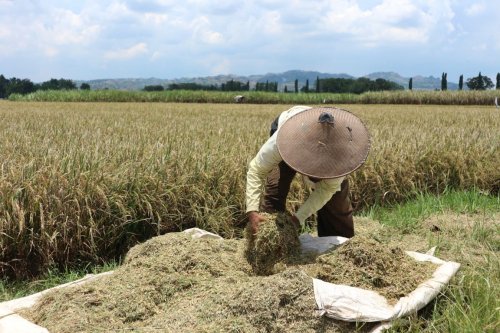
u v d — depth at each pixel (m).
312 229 5.92
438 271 3.37
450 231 5.28
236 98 46.97
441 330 3.02
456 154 8.02
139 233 5.32
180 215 5.50
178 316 2.89
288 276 3.03
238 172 5.99
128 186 5.28
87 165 5.38
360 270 3.26
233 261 3.73
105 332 2.72
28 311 3.04
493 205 6.46
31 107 24.39
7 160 5.44
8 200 4.56
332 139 3.30
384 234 5.29
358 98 50.47
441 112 23.31
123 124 12.06
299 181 6.13
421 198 6.86
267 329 2.81
